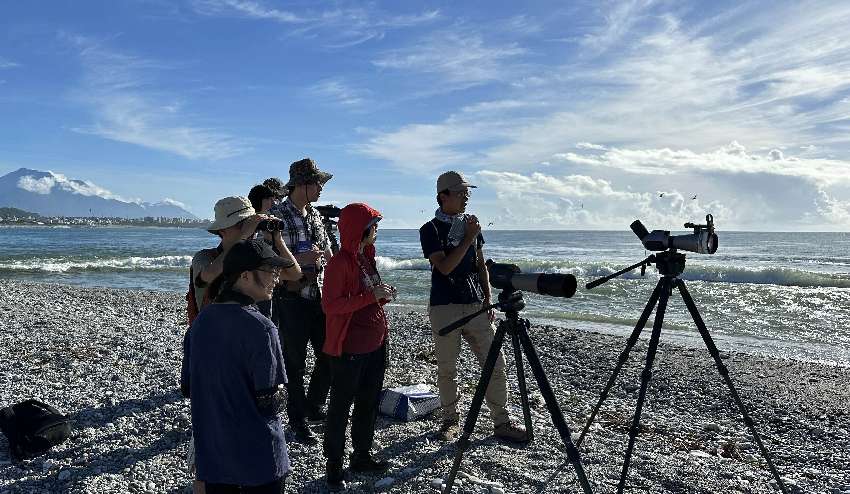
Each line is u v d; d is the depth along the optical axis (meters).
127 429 5.56
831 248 70.56
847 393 8.29
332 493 4.40
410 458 5.07
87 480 4.50
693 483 4.79
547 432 5.87
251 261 2.82
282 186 5.39
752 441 6.18
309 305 5.30
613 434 6.04
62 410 6.06
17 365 7.88
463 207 5.16
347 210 4.28
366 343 4.35
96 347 9.17
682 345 12.55
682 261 4.30
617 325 15.15
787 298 20.44
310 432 5.39
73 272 32.41
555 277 3.71
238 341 2.77
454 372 5.49
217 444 2.80
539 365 3.92
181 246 67.81
